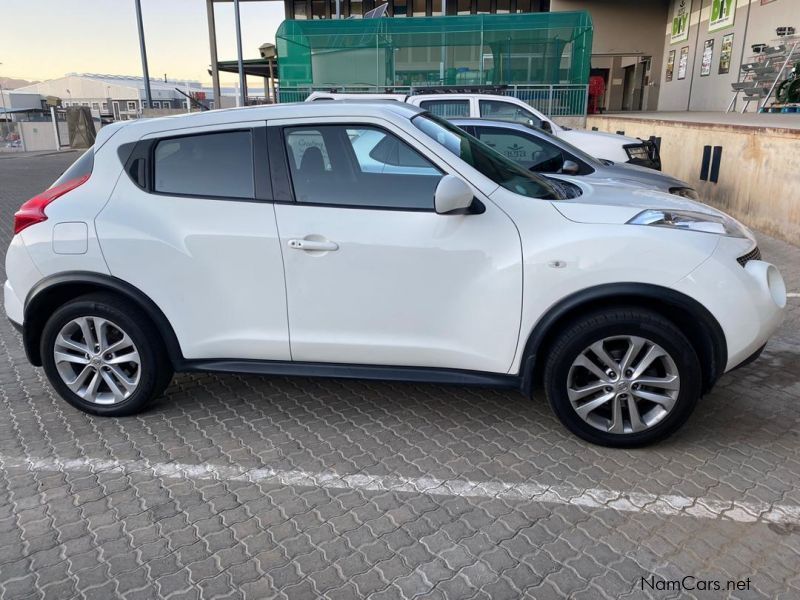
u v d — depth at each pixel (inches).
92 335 152.9
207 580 104.1
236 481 131.9
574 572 104.5
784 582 101.9
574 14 634.8
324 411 161.8
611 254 129.6
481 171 143.1
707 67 864.3
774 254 304.0
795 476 129.8
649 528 114.9
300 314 142.9
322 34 671.1
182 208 144.0
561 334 134.9
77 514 121.4
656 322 129.5
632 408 135.9
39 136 1397.6
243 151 144.0
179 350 149.6
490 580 103.0
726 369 134.5
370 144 140.8
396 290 138.2
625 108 1130.7
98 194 148.1
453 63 667.4
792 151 317.4
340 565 107.1
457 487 128.4
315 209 139.5
